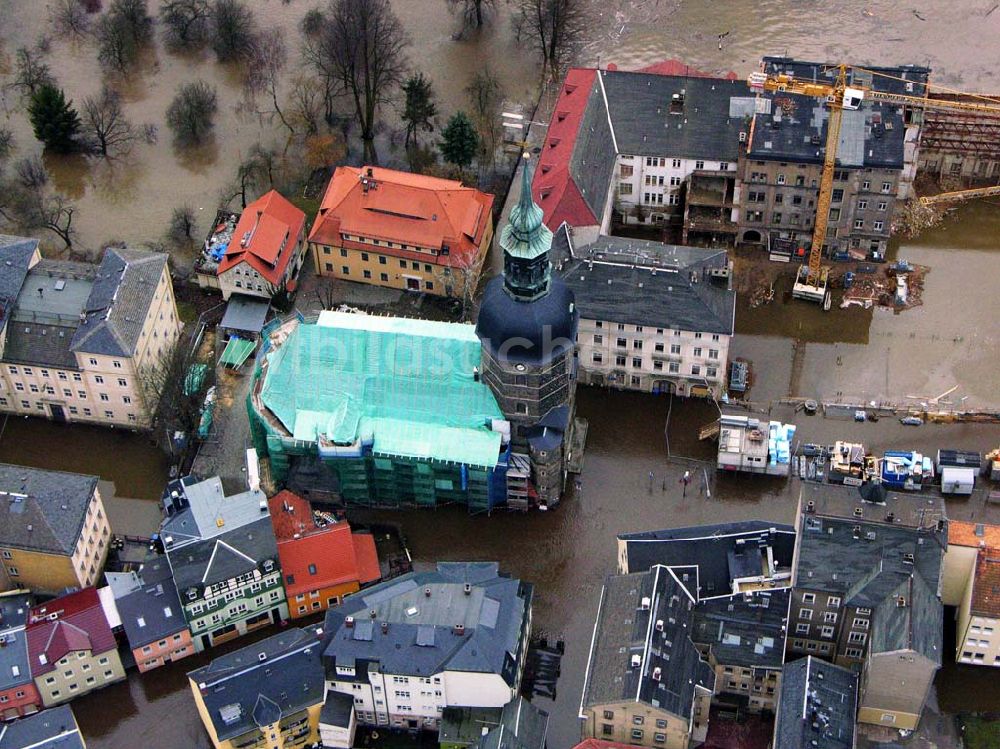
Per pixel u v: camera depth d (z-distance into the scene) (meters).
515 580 194.38
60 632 193.50
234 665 186.75
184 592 194.12
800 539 189.38
